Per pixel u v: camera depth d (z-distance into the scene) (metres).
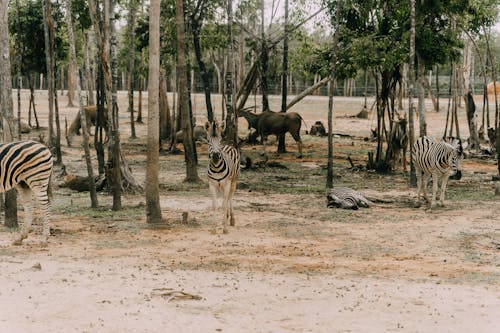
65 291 8.95
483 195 19.33
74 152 29.20
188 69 32.94
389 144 24.88
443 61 23.94
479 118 45.12
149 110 14.59
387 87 24.86
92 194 16.91
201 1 28.42
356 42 23.30
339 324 7.77
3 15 14.02
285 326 7.66
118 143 16.64
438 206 17.41
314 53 26.66
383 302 8.75
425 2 23.02
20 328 7.39
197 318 7.88
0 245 12.32
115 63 17.78
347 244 12.86
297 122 29.59
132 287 9.26
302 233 13.93
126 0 32.03
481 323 7.88
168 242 12.91
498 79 67.69
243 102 32.03
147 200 14.73
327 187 20.73
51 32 25.03
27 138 33.00
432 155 16.91
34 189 12.60
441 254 12.07
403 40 22.97
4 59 14.08
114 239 13.11
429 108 50.47
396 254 12.03
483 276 10.37
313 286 9.56
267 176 23.64
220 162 13.48
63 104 52.62
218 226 14.68
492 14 29.89
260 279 9.95
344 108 52.38
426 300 8.87
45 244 12.48
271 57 33.28
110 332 7.33
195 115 44.16
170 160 27.72
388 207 17.38
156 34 14.73
